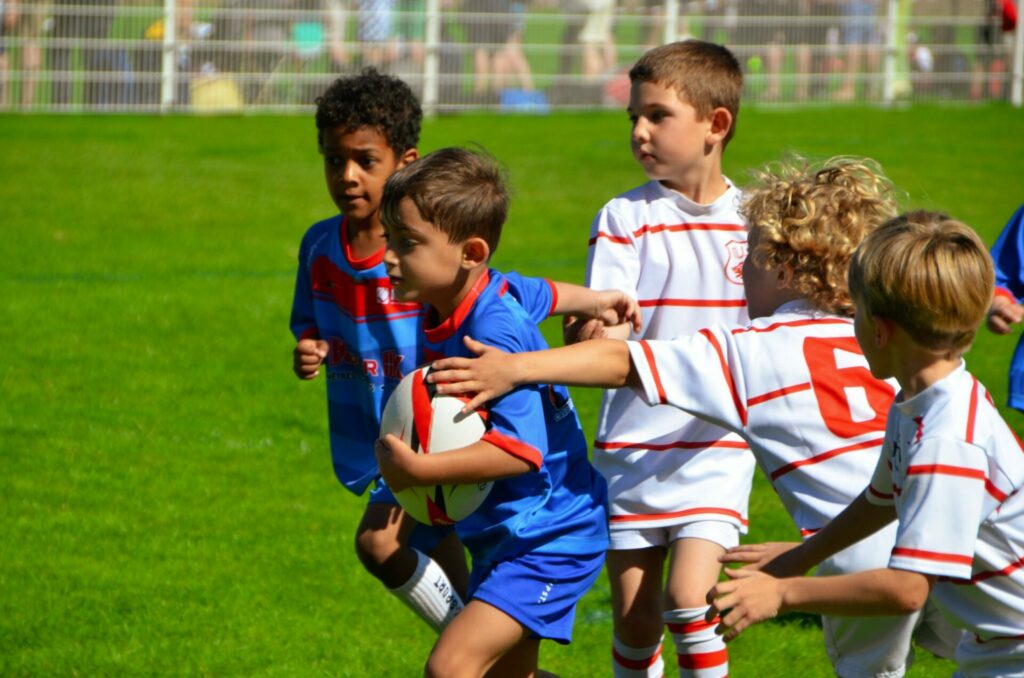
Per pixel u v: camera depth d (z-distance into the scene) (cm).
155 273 3006
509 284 1068
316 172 4431
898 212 1065
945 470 776
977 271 791
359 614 1394
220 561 1511
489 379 900
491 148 4919
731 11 6394
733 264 1176
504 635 962
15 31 5772
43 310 2638
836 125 5638
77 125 5441
